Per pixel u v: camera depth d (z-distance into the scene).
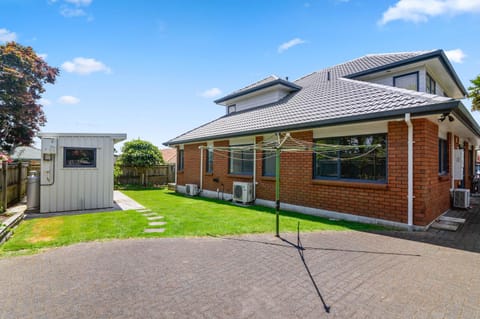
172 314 2.75
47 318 2.67
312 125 7.87
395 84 10.83
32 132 16.05
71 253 4.61
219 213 8.38
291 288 3.34
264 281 3.54
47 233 5.86
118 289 3.30
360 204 7.22
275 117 10.28
